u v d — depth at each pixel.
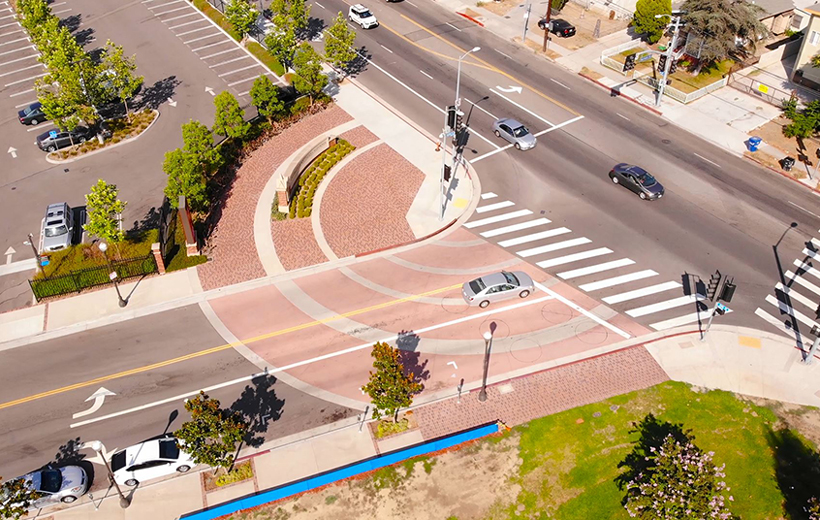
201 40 62.28
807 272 38.12
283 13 55.81
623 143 48.22
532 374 33.19
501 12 65.12
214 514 28.02
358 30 62.16
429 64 57.47
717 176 45.06
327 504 28.50
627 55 57.84
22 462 30.17
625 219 41.88
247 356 34.34
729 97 52.69
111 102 53.88
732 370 33.38
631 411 31.62
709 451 29.98
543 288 37.59
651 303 36.62
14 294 38.28
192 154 40.53
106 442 30.81
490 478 29.23
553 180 45.03
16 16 68.06
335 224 42.03
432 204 43.47
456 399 32.16
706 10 52.38
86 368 34.09
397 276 38.53
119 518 28.23
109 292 38.12
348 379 33.12
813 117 45.91
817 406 31.77
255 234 41.44
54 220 41.28
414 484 29.09
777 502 28.34
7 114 53.78
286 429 31.16
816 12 50.09
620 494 28.48
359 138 49.28
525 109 51.88
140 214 43.44
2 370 34.09
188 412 31.88
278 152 48.03
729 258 39.09
